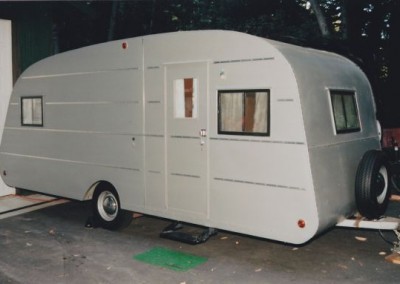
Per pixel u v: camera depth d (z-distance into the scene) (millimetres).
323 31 11492
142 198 6262
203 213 5629
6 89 8984
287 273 5156
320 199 4809
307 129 4805
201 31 5516
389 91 13062
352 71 6043
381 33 13859
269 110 4969
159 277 5105
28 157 7941
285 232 4934
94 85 6758
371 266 5328
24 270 5383
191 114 5648
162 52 5898
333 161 5137
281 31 12945
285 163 4883
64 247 6168
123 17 16359
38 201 8719
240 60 5180
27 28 9219
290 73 4824
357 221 5309
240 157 5234
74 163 7148
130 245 6203
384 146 8867
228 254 5777
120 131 6445
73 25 15414
